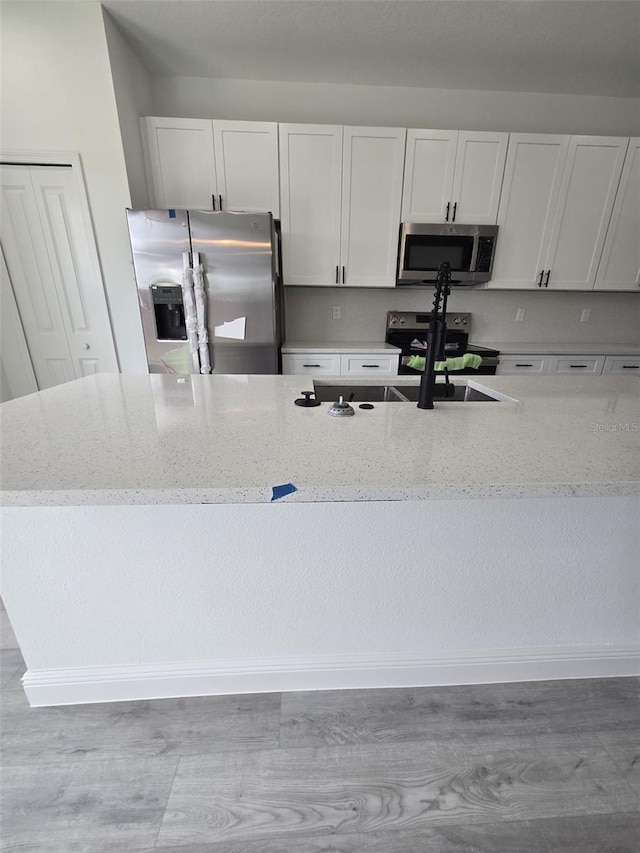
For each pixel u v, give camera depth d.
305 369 2.91
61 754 1.08
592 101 2.91
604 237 2.92
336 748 1.10
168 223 2.31
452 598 1.20
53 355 2.70
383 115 2.87
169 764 1.06
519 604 1.22
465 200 2.79
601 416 1.17
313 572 1.14
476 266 2.88
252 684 1.25
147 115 2.66
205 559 1.10
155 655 1.21
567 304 3.33
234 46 2.36
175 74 2.69
